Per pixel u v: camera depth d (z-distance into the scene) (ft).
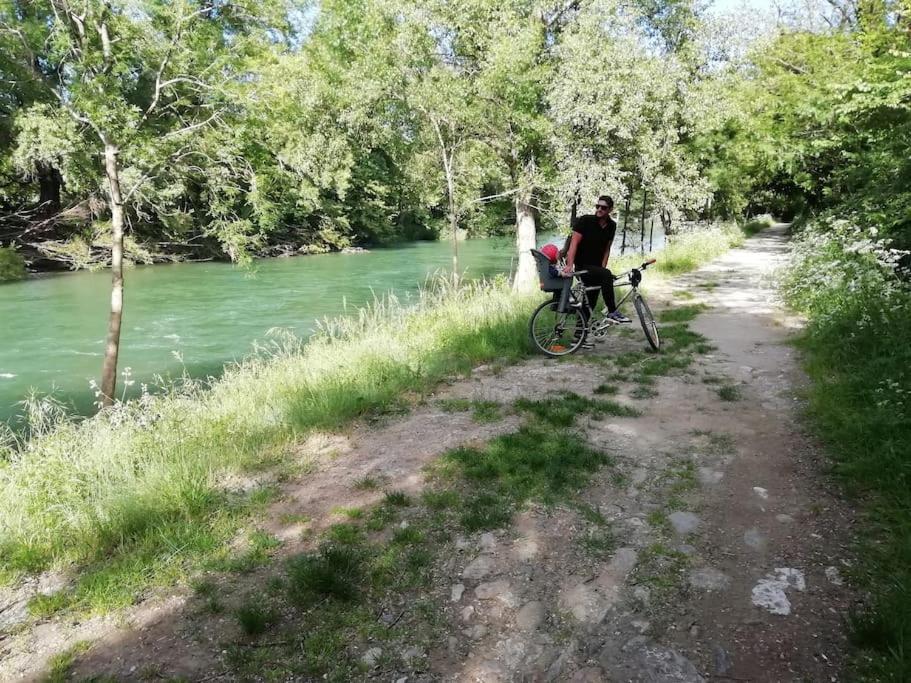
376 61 45.21
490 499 13.08
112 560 12.18
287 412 19.56
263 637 9.52
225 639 9.54
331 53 49.78
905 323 20.26
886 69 43.06
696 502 12.73
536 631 9.34
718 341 26.94
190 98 27.50
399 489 14.02
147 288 72.84
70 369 38.37
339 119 52.37
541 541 11.60
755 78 80.84
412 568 10.98
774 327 29.37
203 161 28.89
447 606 9.99
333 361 25.18
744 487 13.23
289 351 30.89
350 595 10.28
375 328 31.45
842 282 28.48
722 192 98.68
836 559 10.42
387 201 148.46
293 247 122.83
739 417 17.38
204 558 11.79
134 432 18.95
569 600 9.95
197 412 20.74
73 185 59.77
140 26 24.91
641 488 13.44
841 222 41.16
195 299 65.00
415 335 29.96
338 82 49.98
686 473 14.02
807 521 11.68
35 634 10.08
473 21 47.01
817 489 12.79
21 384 35.17
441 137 49.55
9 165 80.69
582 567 10.77
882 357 18.02
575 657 8.79
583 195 50.01
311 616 9.91
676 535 11.59
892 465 12.45
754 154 79.71
